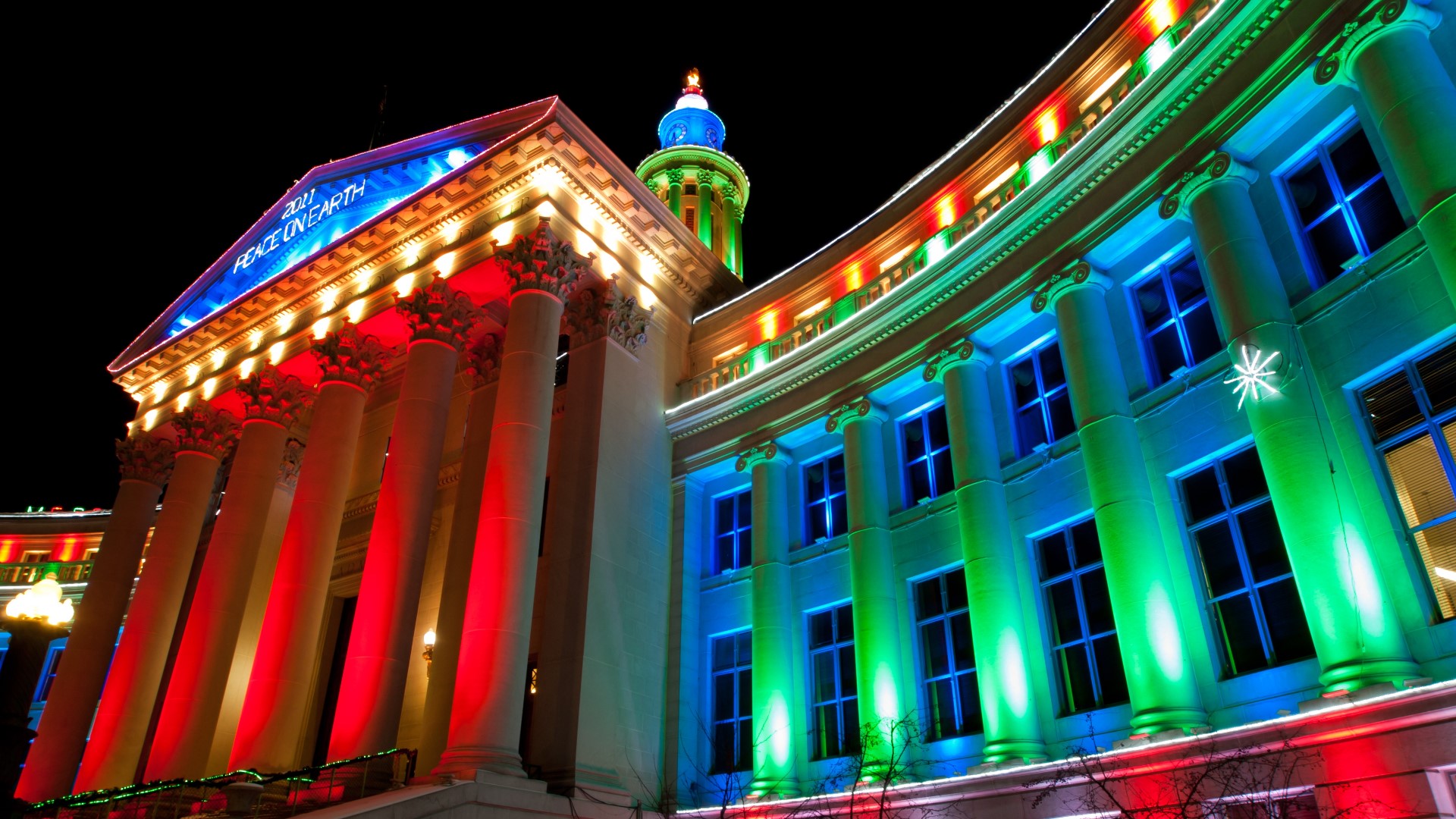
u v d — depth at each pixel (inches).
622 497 974.4
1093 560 724.7
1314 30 637.9
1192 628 628.4
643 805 839.7
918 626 835.4
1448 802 454.6
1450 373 539.8
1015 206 840.9
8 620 363.3
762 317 1133.7
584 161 1013.8
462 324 1015.0
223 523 1064.2
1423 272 557.0
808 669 901.8
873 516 880.3
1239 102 679.7
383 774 789.2
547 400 892.6
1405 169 548.1
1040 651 727.7
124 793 773.3
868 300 1000.9
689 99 1959.9
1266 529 613.9
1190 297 720.3
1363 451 564.1
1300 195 660.1
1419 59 567.8
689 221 1743.4
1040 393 822.5
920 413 929.5
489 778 698.2
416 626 1047.0
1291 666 570.6
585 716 832.3
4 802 335.3
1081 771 607.2
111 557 1210.6
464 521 985.5
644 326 1075.3
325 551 966.4
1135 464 685.9
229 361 1230.9
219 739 1095.0
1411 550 533.0
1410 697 473.1
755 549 965.8
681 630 971.3
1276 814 526.9
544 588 946.7
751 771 887.7
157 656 1085.8
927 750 775.1
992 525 771.4
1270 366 596.4
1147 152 747.4
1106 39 869.8
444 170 1147.3
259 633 1185.4
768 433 1013.2
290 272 1154.7
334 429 1025.5
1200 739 557.9
